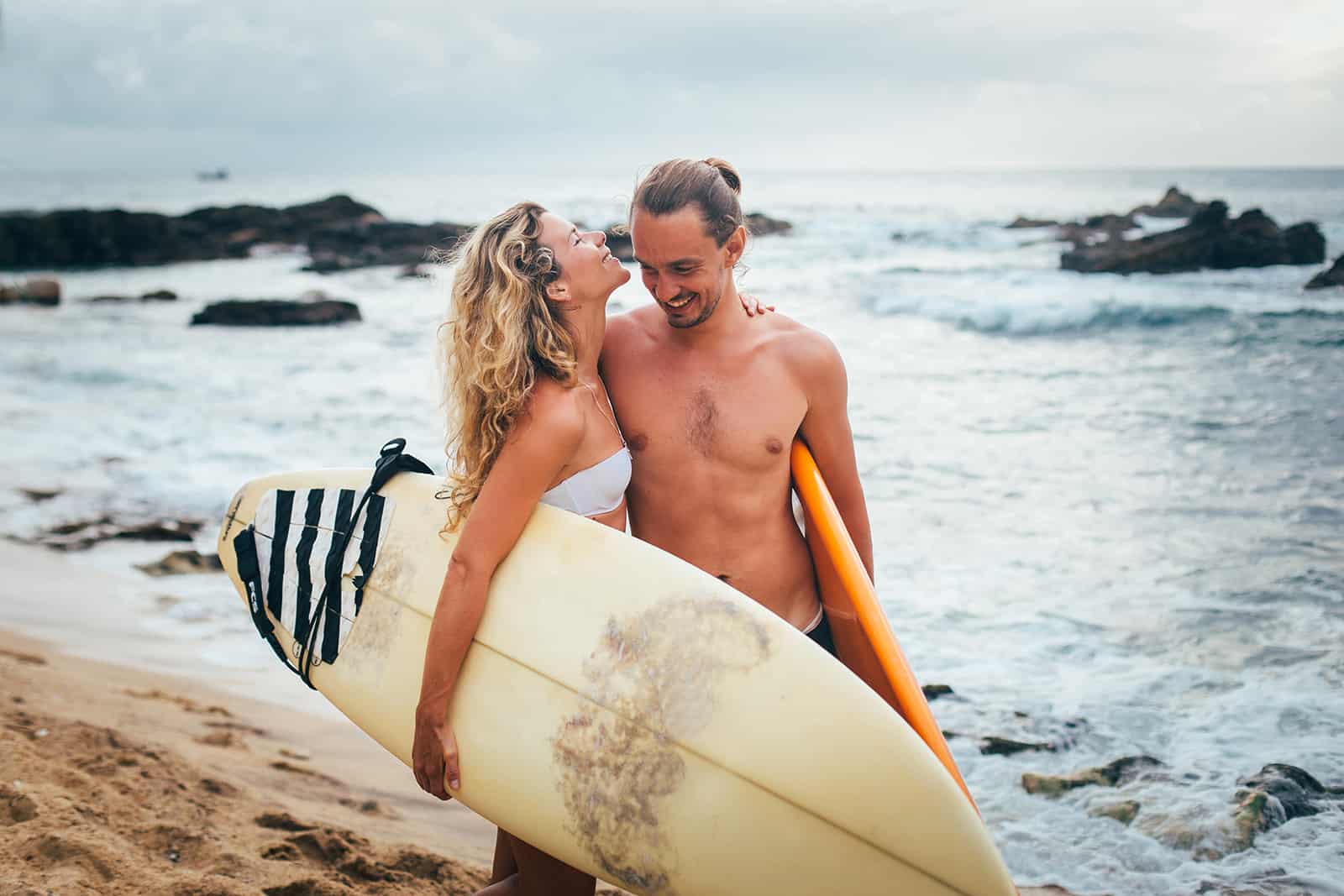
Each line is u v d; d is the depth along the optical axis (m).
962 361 12.10
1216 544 5.70
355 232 34.78
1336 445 7.61
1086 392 9.95
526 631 2.06
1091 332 14.16
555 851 2.02
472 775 2.06
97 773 3.15
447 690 2.07
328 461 7.97
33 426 9.27
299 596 2.41
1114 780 3.50
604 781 1.97
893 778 1.89
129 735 3.54
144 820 2.87
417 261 30.33
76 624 5.02
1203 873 3.02
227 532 2.60
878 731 1.92
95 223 31.94
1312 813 3.26
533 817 2.02
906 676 2.21
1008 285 18.58
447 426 2.18
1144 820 3.27
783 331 2.37
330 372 12.08
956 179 96.38
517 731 2.03
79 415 9.75
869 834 1.87
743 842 1.89
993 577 5.41
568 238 2.11
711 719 1.93
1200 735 3.77
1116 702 4.05
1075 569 5.47
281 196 88.19
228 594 5.47
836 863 1.87
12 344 14.97
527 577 2.10
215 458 8.11
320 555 2.40
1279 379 10.09
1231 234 19.73
